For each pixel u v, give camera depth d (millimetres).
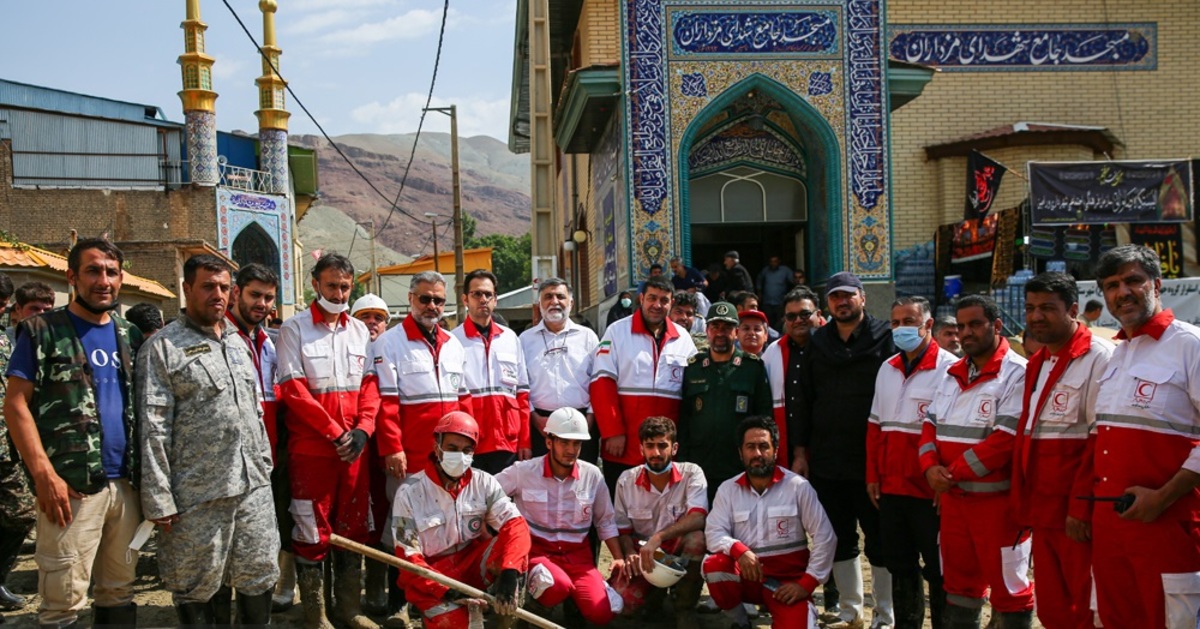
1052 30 16109
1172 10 16250
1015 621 4930
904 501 5477
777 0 11828
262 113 37625
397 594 6023
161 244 26219
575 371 6695
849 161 11859
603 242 14008
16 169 32469
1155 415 4180
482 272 6422
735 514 5738
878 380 5625
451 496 5398
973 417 5027
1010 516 4898
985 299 5074
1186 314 11914
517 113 24141
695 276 11211
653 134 11664
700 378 6273
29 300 7422
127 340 4750
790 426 6098
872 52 11914
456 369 6055
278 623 5785
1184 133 16203
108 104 35875
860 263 11844
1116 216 12711
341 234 125312
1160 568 4148
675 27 11727
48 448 4406
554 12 16219
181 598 4695
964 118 15984
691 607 5805
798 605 5480
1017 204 15023
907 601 5492
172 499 4578
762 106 12430
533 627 5703
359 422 5660
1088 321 10133
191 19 34031
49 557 4391
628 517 6074
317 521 5551
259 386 5555
